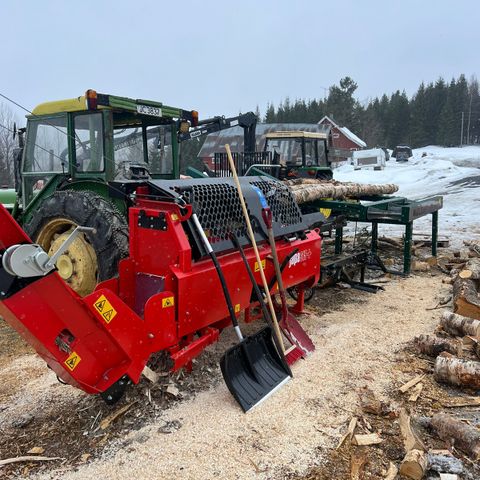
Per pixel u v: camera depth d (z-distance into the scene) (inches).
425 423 119.6
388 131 2652.6
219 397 131.8
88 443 113.0
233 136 1069.8
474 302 183.3
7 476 102.7
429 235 394.6
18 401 133.5
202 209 135.6
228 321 146.0
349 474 102.9
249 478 101.8
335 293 234.7
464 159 1491.1
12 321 99.9
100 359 110.3
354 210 257.6
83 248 184.9
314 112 2397.9
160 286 129.2
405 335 178.7
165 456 108.0
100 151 196.1
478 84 3304.6
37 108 210.7
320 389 137.3
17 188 242.1
